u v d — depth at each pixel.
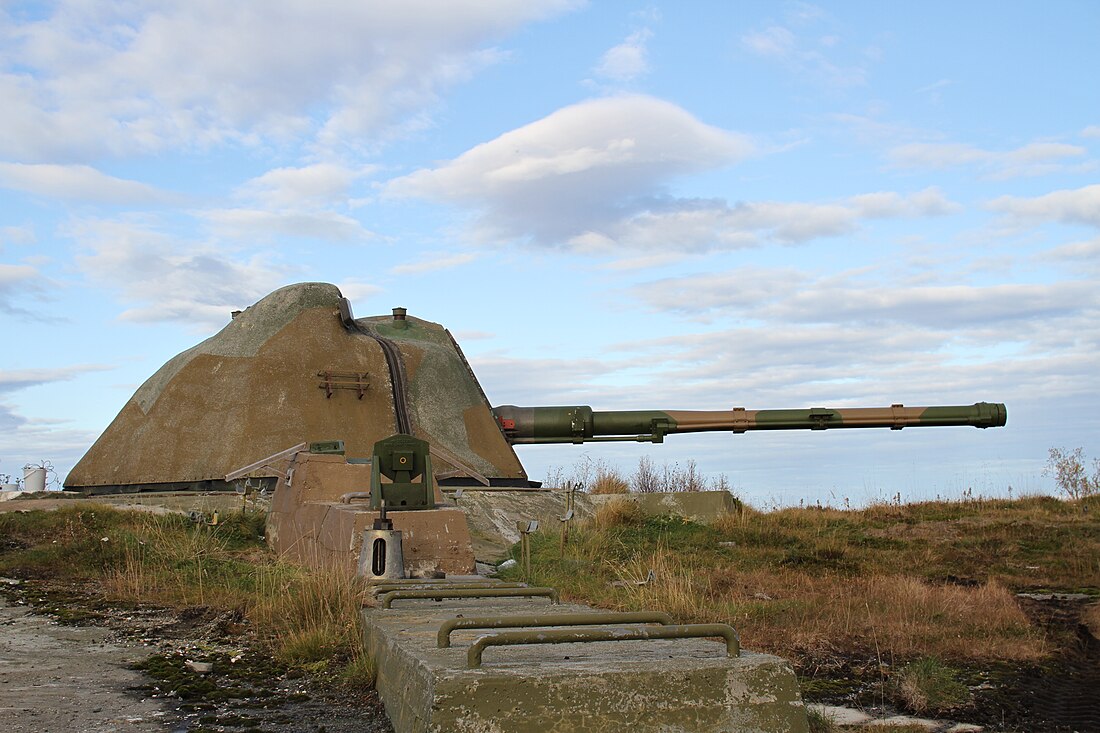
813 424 19.41
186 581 10.20
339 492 12.52
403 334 20.19
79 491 16.98
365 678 6.20
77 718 5.48
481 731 3.98
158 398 16.86
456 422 17.95
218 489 15.76
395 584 8.64
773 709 4.28
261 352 17.09
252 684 6.44
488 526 16.02
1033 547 15.97
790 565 14.88
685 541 16.58
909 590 11.62
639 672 4.18
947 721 6.96
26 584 10.16
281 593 8.95
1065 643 9.62
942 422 19.45
